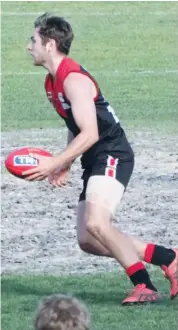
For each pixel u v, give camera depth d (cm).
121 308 1644
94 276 1916
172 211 2586
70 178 2989
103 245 1688
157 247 1727
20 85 5181
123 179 1670
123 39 6222
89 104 1642
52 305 872
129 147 1692
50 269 2002
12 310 1636
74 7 6900
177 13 6744
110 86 5181
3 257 2116
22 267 2022
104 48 6050
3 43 6106
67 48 1678
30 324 1539
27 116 4378
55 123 4184
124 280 1870
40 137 3797
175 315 1595
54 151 3491
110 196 1655
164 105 4675
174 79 5322
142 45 6116
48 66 1675
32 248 2202
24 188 2875
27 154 1659
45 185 2902
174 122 4188
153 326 1525
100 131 1672
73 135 1775
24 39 6188
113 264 2044
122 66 5700
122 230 2386
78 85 1648
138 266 1683
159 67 5647
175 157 3334
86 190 1672
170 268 1717
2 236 2311
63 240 2272
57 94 1672
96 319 1562
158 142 3634
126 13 6750
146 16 6662
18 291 1780
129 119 4300
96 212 1652
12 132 3931
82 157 1702
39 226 2417
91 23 6531
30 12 6769
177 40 6197
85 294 1745
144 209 2612
